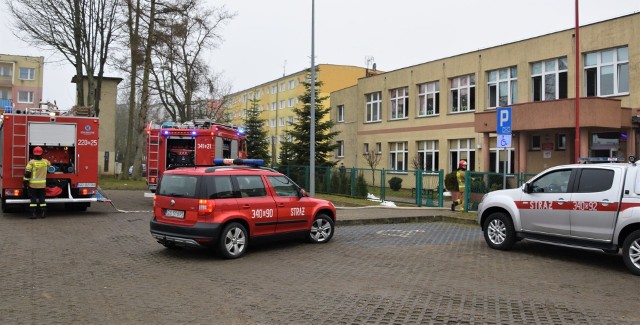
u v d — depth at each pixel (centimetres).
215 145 1809
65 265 827
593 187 879
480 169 2734
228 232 895
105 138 4909
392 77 3438
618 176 846
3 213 1521
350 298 643
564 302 639
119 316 563
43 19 2769
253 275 769
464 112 2862
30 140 1438
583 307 618
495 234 1027
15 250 945
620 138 2050
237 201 917
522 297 659
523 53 2498
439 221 1548
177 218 903
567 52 2283
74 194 1490
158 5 3041
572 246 897
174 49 3114
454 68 2933
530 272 813
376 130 3597
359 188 2264
